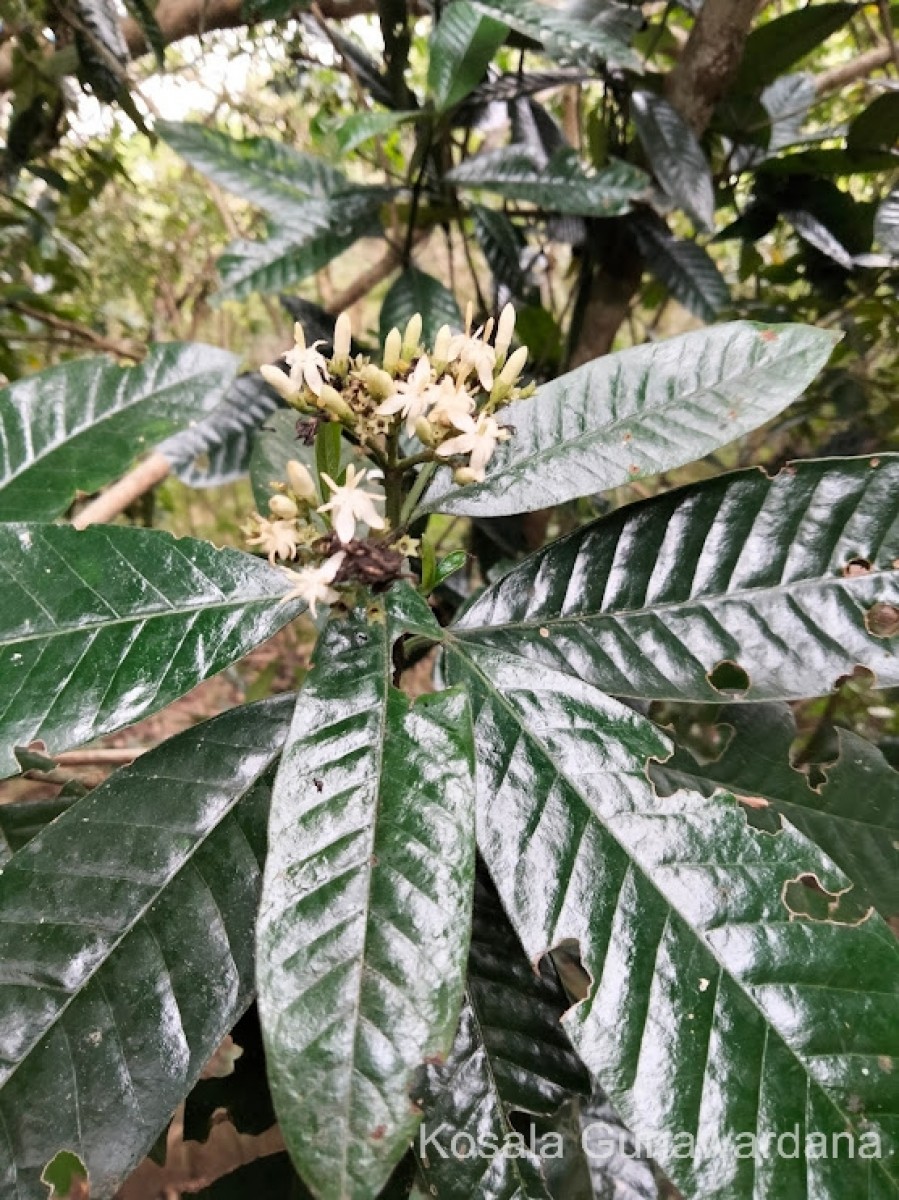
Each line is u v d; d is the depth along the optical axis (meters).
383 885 0.18
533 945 0.19
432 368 0.24
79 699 0.22
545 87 0.47
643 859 0.20
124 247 0.82
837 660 0.24
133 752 0.46
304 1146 0.15
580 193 0.42
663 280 0.48
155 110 0.48
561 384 0.27
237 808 0.23
